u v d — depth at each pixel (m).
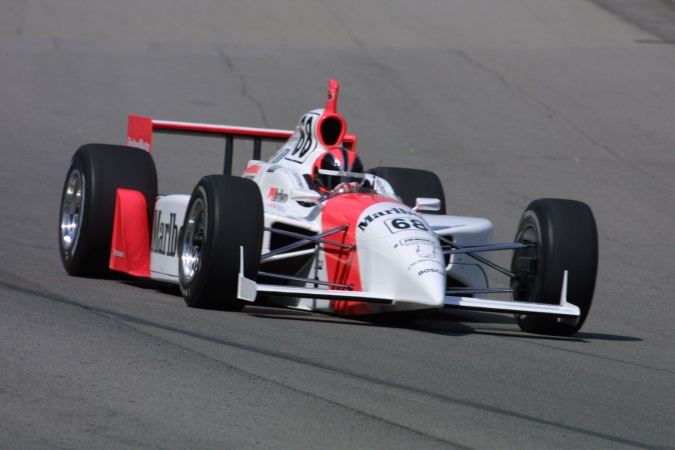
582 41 92.50
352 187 25.20
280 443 13.76
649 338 25.09
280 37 90.56
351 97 69.31
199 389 16.03
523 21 100.25
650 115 67.44
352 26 95.81
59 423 14.08
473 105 68.50
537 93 72.75
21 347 17.98
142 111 62.31
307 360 18.38
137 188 27.81
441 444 14.08
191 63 78.50
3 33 85.81
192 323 21.16
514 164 53.84
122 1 102.44
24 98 64.12
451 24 97.88
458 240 25.50
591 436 14.98
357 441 14.02
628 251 38.44
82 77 71.62
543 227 23.75
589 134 62.00
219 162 52.28
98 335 19.30
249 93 69.31
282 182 26.05
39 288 24.86
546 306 22.50
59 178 46.31
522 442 14.39
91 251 27.67
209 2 104.00
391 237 22.28
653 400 17.67
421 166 52.22
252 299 20.97
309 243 25.05
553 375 18.97
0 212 38.62
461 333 23.28
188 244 23.86
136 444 13.41
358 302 23.09
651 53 88.06
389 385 17.00
